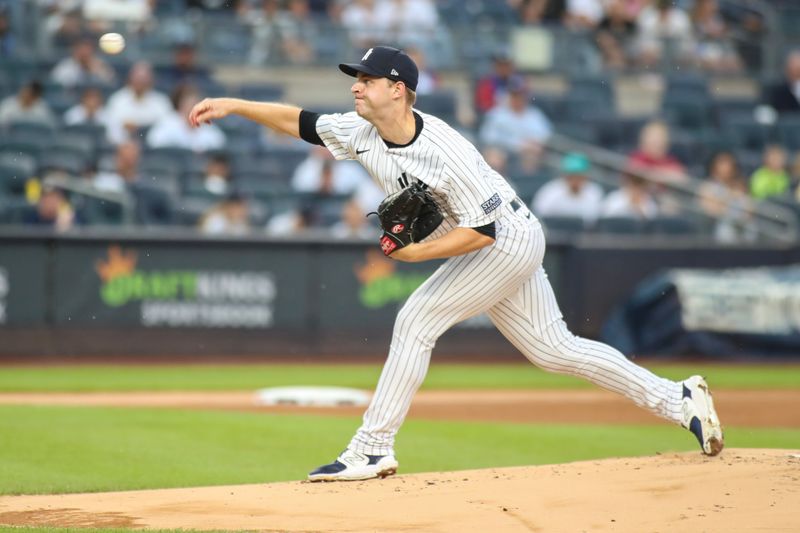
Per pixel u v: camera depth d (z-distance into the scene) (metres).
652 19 68.75
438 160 17.52
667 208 55.06
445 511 15.88
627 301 49.97
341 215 51.88
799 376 44.50
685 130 63.81
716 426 19.08
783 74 68.38
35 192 49.88
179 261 47.34
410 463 23.47
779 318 49.50
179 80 59.22
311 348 48.34
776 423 31.38
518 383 41.91
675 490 16.69
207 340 47.56
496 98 61.28
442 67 63.34
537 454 25.03
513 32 64.50
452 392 39.00
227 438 26.69
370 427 18.69
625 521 15.10
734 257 50.44
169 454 24.16
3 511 17.03
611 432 28.97
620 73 66.06
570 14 68.50
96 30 61.22
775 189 57.69
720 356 49.03
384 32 62.84
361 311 48.81
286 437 26.95
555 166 57.62
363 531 14.91
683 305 49.28
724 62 68.12
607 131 60.66
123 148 50.88
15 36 60.88
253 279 47.94
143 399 35.41
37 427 27.98
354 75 17.77
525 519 15.32
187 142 55.47
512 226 18.22
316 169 54.19
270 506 16.67
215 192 51.94
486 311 19.20
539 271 19.06
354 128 18.44
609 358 19.30
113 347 46.78
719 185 55.97
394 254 17.84
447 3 68.19
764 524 14.71
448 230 18.78
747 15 69.75
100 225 49.09
